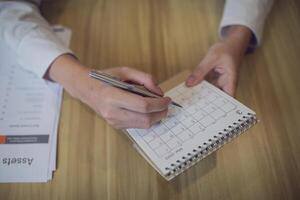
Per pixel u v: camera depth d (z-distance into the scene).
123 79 0.56
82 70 0.59
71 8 0.81
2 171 0.56
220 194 0.52
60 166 0.56
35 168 0.56
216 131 0.51
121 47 0.72
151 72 0.67
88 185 0.54
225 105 0.55
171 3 0.80
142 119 0.51
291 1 0.80
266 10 0.73
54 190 0.54
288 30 0.74
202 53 0.70
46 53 0.62
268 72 0.66
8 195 0.54
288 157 0.55
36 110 0.63
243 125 0.52
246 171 0.54
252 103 0.62
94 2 0.82
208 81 0.62
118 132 0.59
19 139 0.59
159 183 0.53
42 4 0.82
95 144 0.58
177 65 0.68
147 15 0.78
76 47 0.72
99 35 0.74
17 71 0.69
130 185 0.53
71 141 0.59
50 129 0.60
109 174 0.55
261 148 0.56
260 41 0.69
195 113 0.54
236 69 0.62
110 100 0.51
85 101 0.58
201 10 0.79
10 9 0.70
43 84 0.67
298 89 0.63
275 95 0.62
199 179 0.53
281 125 0.59
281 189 0.52
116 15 0.78
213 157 0.56
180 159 0.48
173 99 0.57
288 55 0.69
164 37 0.73
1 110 0.63
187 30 0.74
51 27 0.74
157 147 0.50
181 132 0.52
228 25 0.69
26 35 0.65
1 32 0.67
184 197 0.52
